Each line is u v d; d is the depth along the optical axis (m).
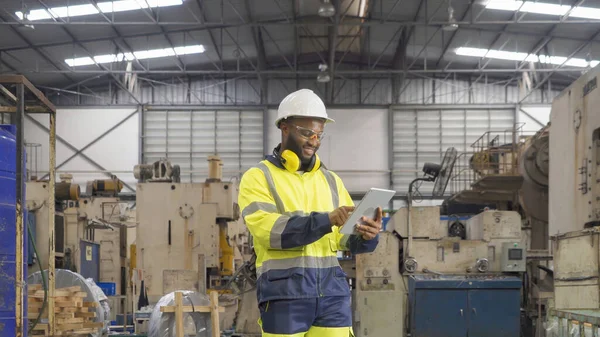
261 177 3.84
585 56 27.00
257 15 26.23
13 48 26.11
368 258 11.73
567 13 22.30
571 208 10.56
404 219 11.94
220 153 30.67
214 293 8.38
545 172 15.01
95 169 30.36
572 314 6.59
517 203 16.50
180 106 30.75
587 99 10.02
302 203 3.86
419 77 31.05
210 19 25.69
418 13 25.42
